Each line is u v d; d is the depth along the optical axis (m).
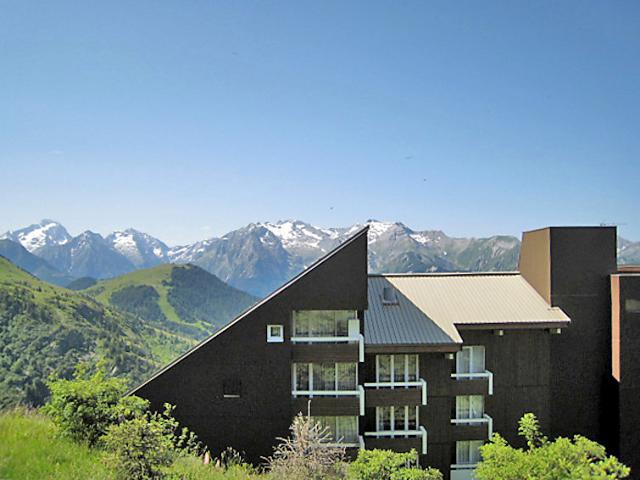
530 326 30.20
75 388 20.33
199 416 27.53
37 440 18.41
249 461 27.38
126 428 15.85
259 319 27.72
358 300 27.58
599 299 32.00
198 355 27.62
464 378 30.36
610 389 31.47
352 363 28.47
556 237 32.09
